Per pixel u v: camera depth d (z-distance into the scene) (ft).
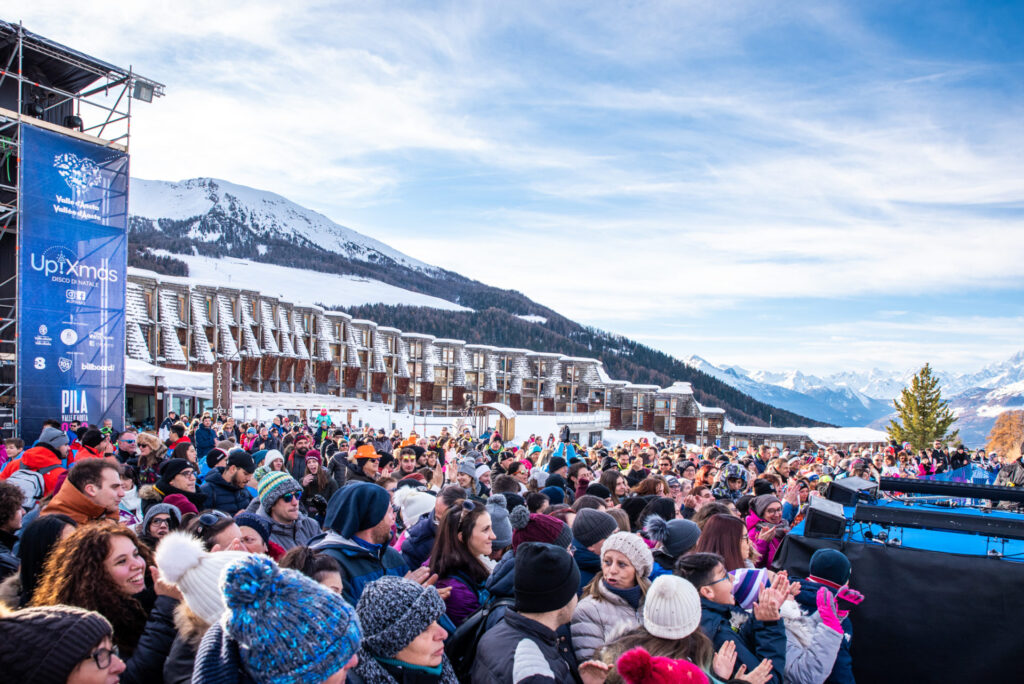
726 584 15.20
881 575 19.38
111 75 89.51
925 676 18.61
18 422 74.64
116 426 83.30
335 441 52.26
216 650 8.80
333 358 278.46
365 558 16.26
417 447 40.16
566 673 12.48
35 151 77.66
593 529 18.84
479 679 12.13
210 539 15.94
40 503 24.77
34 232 77.05
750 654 14.12
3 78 82.79
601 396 341.00
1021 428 296.92
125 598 13.14
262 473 22.98
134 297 182.60
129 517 24.32
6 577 15.97
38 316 76.74
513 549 17.47
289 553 13.25
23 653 8.20
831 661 15.33
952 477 74.79
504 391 334.65
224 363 126.41
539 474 40.86
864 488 26.27
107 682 8.75
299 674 7.69
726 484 42.09
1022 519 19.45
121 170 86.58
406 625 10.93
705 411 325.21
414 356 312.71
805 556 20.54
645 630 12.52
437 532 18.54
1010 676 17.99
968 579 18.69
